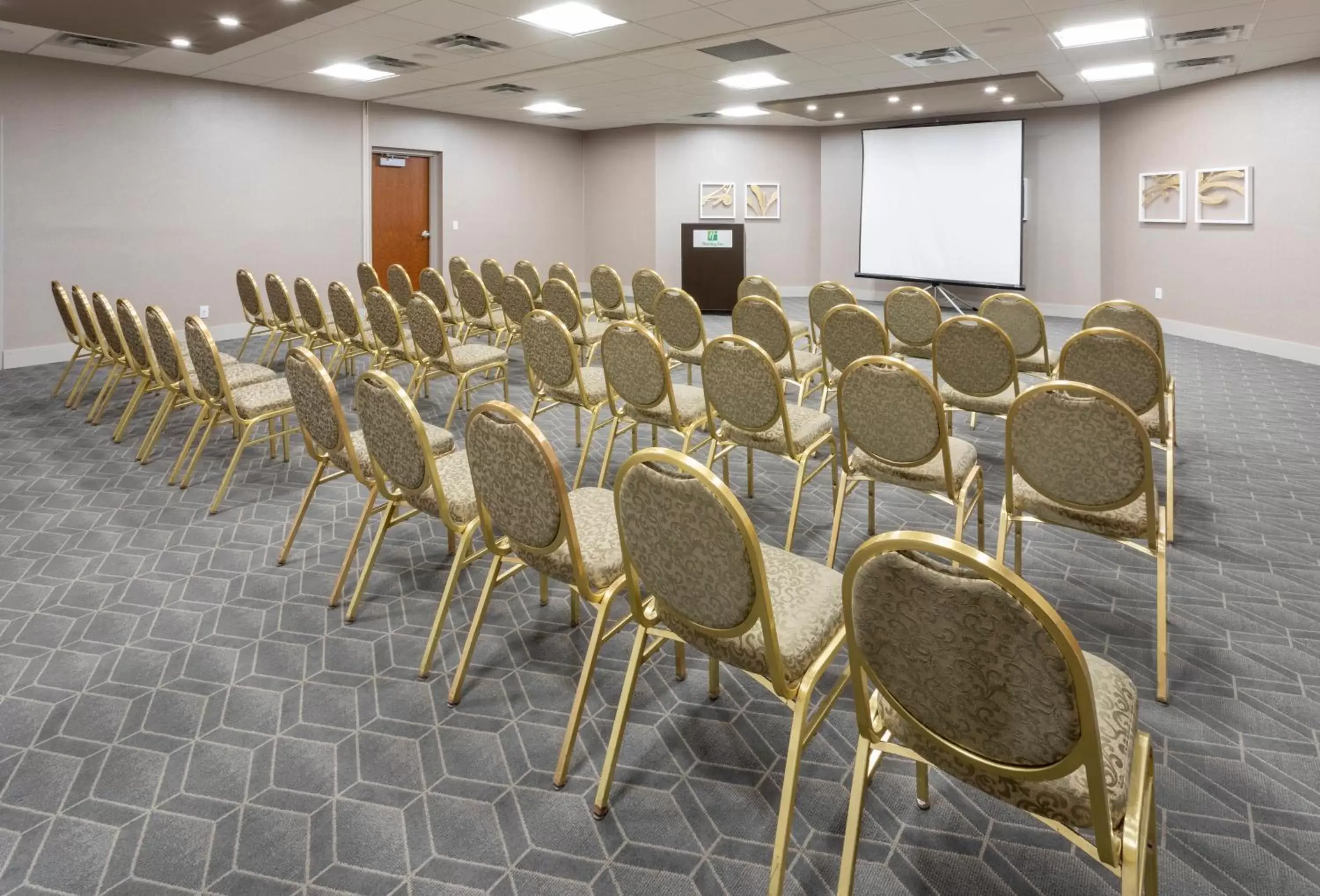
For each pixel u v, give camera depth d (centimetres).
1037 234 1195
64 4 602
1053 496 258
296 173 1023
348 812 203
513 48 769
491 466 214
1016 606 122
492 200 1286
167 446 520
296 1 600
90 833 195
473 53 789
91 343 598
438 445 319
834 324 430
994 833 196
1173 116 981
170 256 912
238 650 278
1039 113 1164
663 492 169
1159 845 191
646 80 934
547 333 412
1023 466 259
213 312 959
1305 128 813
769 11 645
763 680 181
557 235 1398
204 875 183
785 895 179
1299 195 823
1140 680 259
